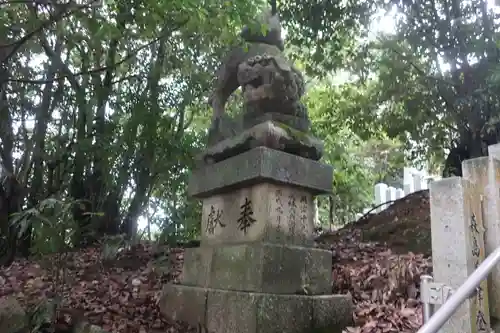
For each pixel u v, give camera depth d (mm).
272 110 5270
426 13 9938
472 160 3430
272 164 4723
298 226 4941
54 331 4719
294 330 4227
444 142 11156
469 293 2135
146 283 6637
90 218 9312
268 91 5188
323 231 12688
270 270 4352
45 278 6672
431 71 10352
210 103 6066
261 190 4785
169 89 9141
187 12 4699
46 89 9039
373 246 8070
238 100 8469
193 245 9438
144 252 8516
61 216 5082
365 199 14281
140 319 5141
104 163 8523
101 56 8578
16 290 6168
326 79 12625
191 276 5363
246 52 5660
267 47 5680
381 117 11609
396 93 10508
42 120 9094
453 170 10094
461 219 2922
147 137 7340
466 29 9281
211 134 5805
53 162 8953
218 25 4805
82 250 8578
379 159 16391
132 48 9016
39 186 9039
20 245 8938
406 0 10070
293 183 4863
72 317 5000
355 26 11016
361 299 5441
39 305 4820
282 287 4402
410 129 10984
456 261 2898
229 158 5203
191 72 9164
